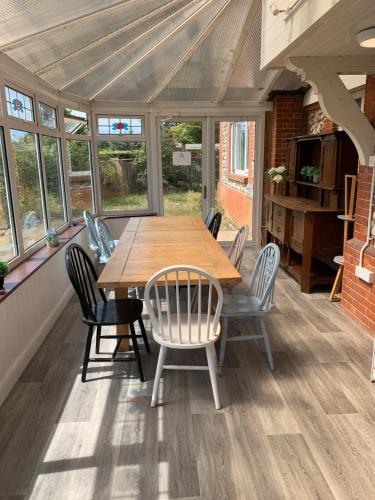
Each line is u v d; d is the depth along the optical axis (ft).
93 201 19.13
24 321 9.07
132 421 7.09
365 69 9.75
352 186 11.46
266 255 9.03
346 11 6.35
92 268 9.32
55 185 14.37
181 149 19.77
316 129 17.29
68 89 15.08
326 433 6.73
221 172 20.31
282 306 12.44
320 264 15.55
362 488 5.65
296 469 5.98
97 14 9.21
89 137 18.16
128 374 8.62
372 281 10.18
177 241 11.07
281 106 18.53
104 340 10.25
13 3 7.16
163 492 5.60
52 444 6.52
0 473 5.94
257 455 6.26
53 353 9.55
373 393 7.85
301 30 7.54
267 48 10.11
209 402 7.61
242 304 8.87
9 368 8.08
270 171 17.70
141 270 8.34
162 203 20.24
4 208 9.63
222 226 21.02
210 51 14.19
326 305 12.51
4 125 9.37
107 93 17.44
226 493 5.57
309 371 8.66
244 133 20.01
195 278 7.71
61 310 12.09
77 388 8.08
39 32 8.97
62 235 13.97
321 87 9.82
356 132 10.19
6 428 6.90
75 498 5.52
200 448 6.42
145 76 16.02
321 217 13.10
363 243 10.81
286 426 6.91
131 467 6.05
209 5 11.13
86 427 6.93
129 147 19.36
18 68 10.36
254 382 8.26
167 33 12.62
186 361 9.18
